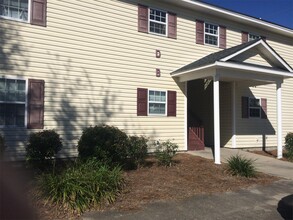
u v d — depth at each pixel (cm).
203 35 1480
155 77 1316
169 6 1376
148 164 1059
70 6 1109
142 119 1268
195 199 729
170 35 1369
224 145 1609
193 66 1255
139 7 1282
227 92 1608
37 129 1020
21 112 998
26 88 1009
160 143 1227
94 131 925
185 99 1399
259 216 634
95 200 643
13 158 973
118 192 718
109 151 905
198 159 1214
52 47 1065
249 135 1634
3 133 962
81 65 1123
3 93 971
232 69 1219
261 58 1383
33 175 847
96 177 687
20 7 1016
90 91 1140
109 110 1182
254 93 1675
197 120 1603
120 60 1220
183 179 894
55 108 1061
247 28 1680
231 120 1582
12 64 989
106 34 1188
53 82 1062
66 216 591
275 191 830
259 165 1221
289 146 1465
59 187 643
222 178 934
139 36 1276
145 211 634
